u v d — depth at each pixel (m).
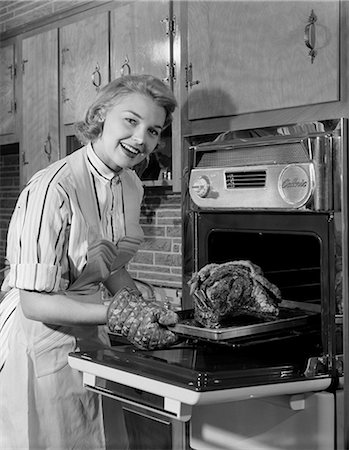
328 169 1.55
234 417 1.74
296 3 1.71
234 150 1.79
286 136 1.65
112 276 2.12
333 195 1.55
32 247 1.73
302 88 1.70
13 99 3.36
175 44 2.36
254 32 1.83
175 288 2.82
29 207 1.77
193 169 1.90
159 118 1.85
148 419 1.99
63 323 1.74
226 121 1.92
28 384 1.83
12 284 1.76
